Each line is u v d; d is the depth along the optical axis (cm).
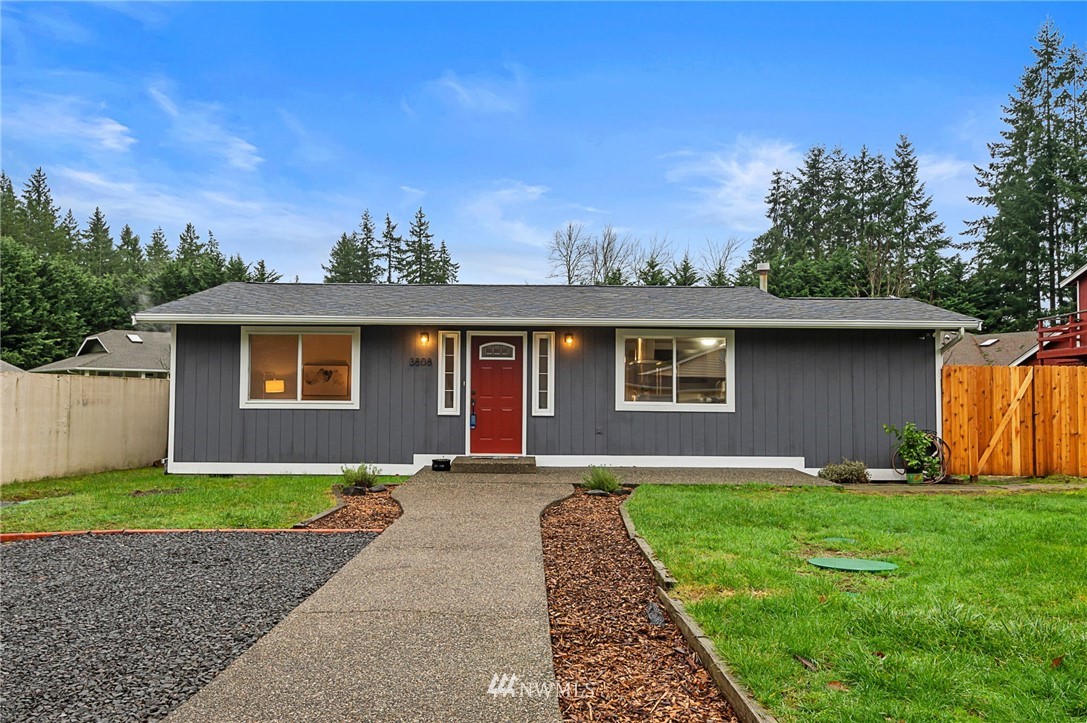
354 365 1077
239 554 551
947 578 445
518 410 1090
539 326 1086
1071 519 633
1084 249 2936
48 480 997
